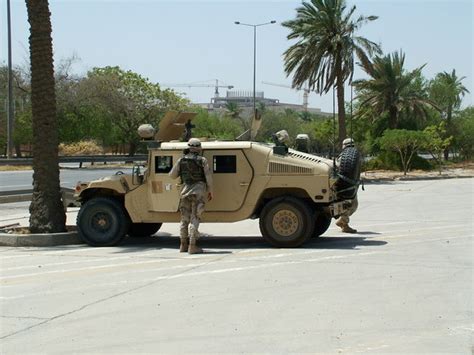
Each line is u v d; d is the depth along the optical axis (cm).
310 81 3959
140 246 1269
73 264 1065
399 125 5731
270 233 1196
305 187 1183
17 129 5556
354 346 607
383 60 5441
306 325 677
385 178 4216
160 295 824
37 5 1336
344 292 820
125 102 6103
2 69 5684
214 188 1209
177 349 609
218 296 811
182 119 1347
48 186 1338
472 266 993
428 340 622
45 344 635
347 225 1426
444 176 4459
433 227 1532
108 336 655
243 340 631
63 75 5791
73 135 5766
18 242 1277
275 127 8181
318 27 3834
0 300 816
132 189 1253
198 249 1158
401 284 863
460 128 6750
